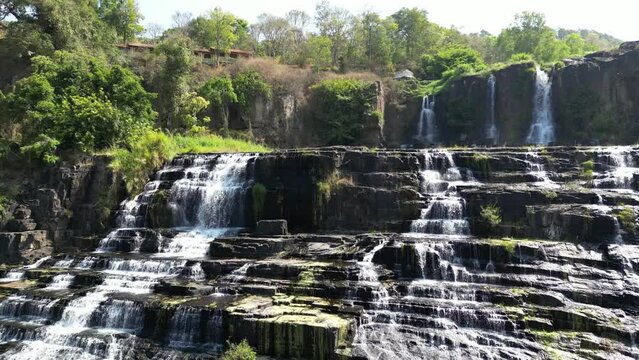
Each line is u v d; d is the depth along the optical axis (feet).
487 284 56.85
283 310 51.57
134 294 59.67
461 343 46.14
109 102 99.45
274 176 86.53
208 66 170.50
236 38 215.10
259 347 48.47
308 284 57.52
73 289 64.54
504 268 59.16
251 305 52.80
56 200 84.53
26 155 88.38
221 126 146.72
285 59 214.90
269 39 238.48
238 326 49.62
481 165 83.41
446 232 72.84
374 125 159.43
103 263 71.20
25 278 69.82
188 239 77.00
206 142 123.24
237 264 64.08
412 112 171.01
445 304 51.85
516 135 146.72
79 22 139.85
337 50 230.68
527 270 57.88
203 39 202.69
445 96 163.84
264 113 153.79
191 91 146.00
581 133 135.23
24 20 130.52
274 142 153.17
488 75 154.61
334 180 82.89
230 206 87.35
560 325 48.55
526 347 45.27
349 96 160.25
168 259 69.10
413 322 49.90
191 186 90.53
